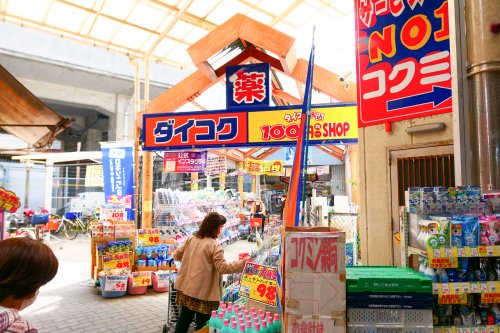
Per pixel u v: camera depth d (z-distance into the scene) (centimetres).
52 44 1648
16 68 1703
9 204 467
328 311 165
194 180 1339
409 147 362
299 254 169
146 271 642
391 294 168
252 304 287
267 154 1655
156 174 2081
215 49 577
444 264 187
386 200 381
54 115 669
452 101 314
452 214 219
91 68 1770
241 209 1465
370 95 399
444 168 334
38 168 2036
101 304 566
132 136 2203
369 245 395
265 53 648
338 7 703
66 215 1455
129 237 682
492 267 196
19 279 117
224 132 544
